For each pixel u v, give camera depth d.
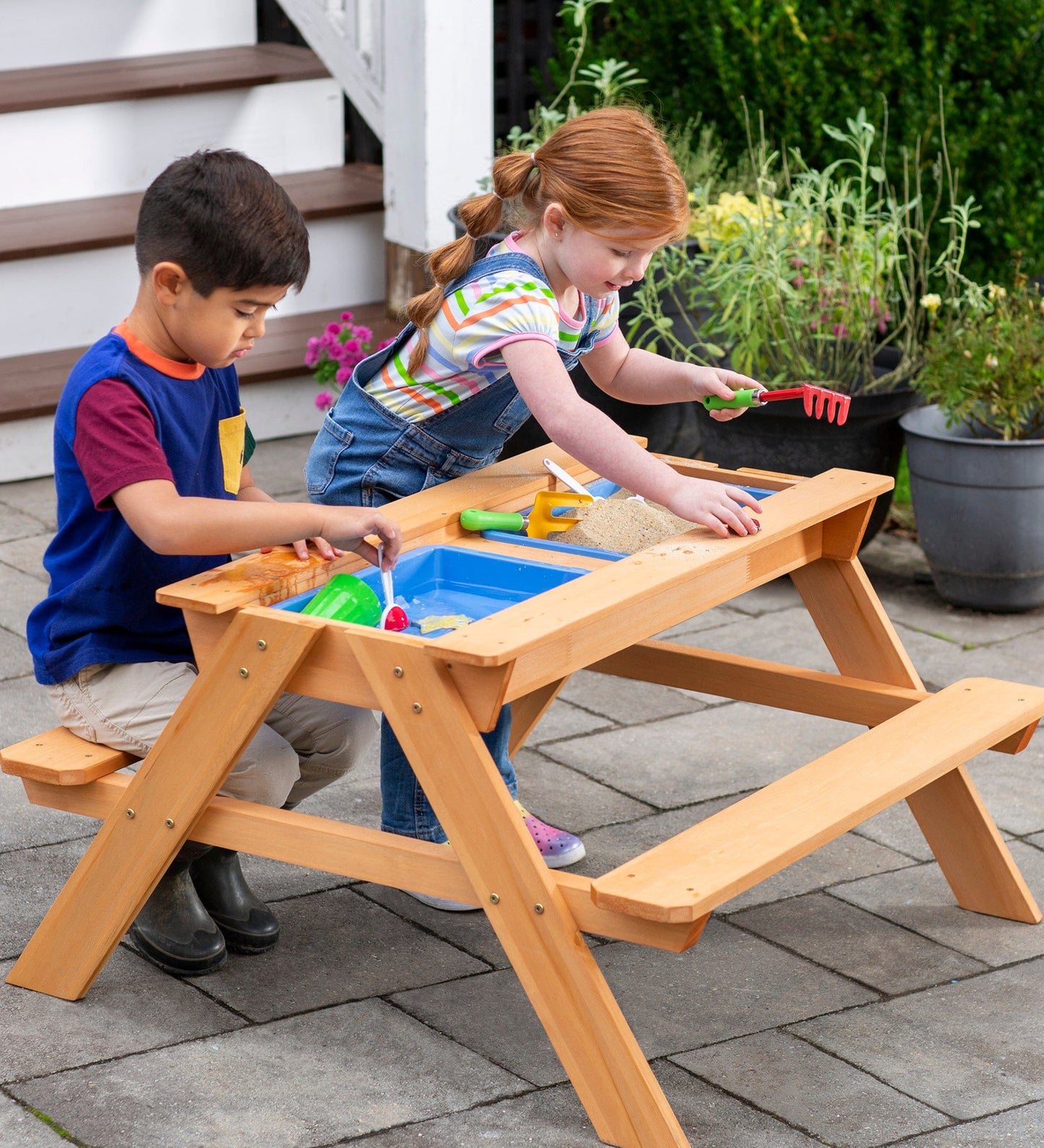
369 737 2.49
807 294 4.14
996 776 3.16
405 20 4.92
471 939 2.59
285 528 2.13
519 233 2.51
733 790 3.08
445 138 4.99
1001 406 3.85
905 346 4.16
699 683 2.81
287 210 2.20
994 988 2.47
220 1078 2.20
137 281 5.06
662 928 1.93
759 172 4.57
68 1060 2.23
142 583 2.30
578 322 2.58
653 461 2.29
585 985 2.00
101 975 2.45
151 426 2.19
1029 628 3.90
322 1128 2.09
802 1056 2.28
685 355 4.36
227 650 2.11
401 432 2.58
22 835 2.85
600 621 2.09
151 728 2.30
